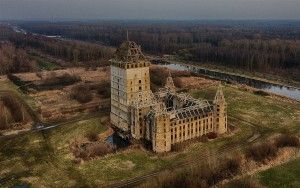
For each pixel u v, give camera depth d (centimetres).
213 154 15175
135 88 17800
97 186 12900
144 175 13625
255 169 13438
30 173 14012
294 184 12119
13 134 18375
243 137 17300
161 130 15262
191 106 17350
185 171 13075
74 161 14862
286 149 15088
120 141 17475
